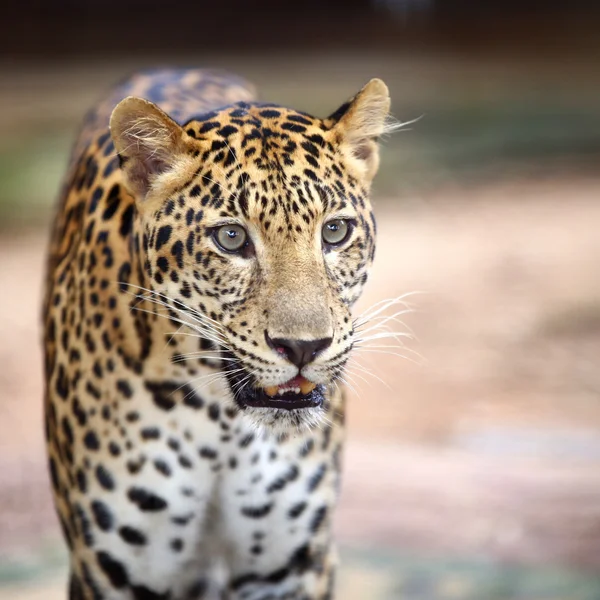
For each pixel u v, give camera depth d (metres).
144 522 8.62
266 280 7.75
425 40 59.84
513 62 53.53
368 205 8.34
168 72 11.68
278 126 8.09
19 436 17.62
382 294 24.75
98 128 10.64
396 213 32.03
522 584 12.39
